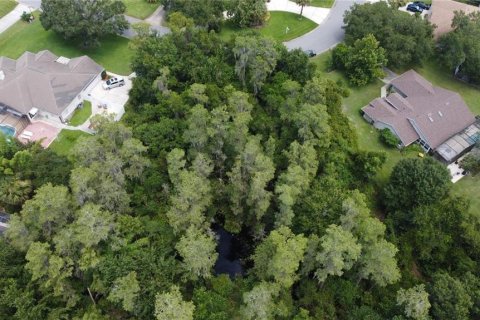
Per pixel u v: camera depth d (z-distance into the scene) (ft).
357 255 203.72
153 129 273.54
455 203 254.27
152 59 314.35
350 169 285.02
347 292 220.02
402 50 355.56
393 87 353.31
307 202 233.55
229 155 265.95
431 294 215.51
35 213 214.90
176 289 195.11
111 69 358.84
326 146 272.51
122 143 254.27
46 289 204.23
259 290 189.06
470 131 323.98
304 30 405.18
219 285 215.10
